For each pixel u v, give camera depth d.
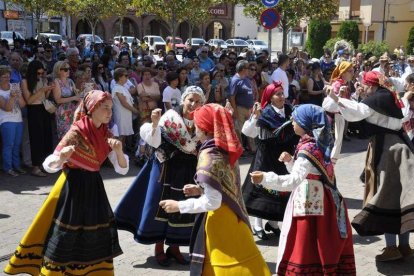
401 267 4.98
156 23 52.91
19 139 8.20
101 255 3.92
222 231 3.46
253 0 16.86
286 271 3.91
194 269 3.53
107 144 4.02
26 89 8.01
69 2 33.00
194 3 23.14
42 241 3.94
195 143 4.67
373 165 4.92
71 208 3.82
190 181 4.71
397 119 4.89
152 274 4.79
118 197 7.14
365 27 35.66
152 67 11.13
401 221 4.68
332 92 4.91
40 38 29.92
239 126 9.55
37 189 7.48
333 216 3.86
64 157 3.73
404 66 14.73
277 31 45.78
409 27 35.41
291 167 4.08
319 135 3.87
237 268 3.42
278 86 5.35
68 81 8.36
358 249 5.43
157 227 4.77
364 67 14.20
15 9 37.56
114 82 9.23
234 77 9.55
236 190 3.61
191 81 11.47
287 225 3.94
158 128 4.59
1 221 6.13
